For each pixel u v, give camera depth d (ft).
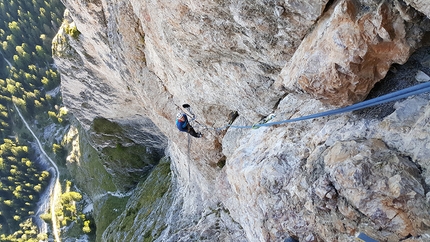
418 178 16.70
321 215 20.26
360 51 17.52
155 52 41.42
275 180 24.61
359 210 17.98
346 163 18.97
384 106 20.51
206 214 58.34
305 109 27.35
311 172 21.74
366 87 19.47
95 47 64.39
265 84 30.14
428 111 17.85
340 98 20.51
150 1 29.89
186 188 72.90
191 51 31.73
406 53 17.37
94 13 52.47
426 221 15.72
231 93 34.55
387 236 17.07
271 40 23.68
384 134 19.34
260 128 32.55
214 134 45.80
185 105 33.73
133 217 96.99
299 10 19.76
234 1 21.85
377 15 16.38
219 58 30.50
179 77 40.47
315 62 19.42
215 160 52.01
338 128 22.38
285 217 23.29
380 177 17.52
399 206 16.58
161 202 85.87
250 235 32.60
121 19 45.55
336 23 17.89
